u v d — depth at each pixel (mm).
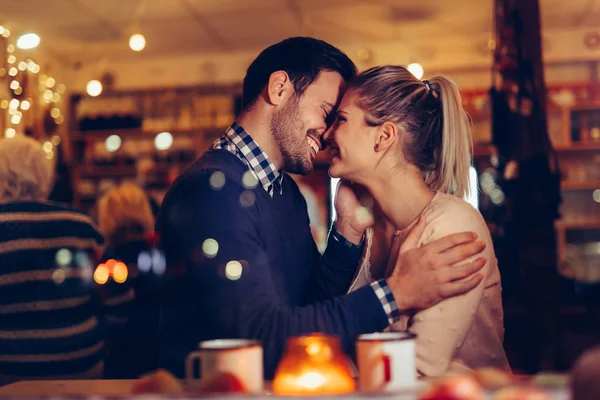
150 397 716
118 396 729
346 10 4582
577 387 616
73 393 890
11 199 1606
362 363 783
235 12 4598
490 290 1123
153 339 1816
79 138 5625
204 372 756
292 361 749
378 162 1156
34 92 3275
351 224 1304
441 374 960
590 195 4840
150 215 2408
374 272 1266
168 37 5156
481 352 1122
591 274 2439
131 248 1979
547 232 1696
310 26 4957
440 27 4996
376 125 1146
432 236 1071
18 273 1550
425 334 1007
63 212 1644
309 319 966
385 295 991
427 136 1162
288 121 1281
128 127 5609
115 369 1790
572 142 4918
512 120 1726
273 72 1286
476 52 5363
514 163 1717
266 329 982
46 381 1032
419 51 5426
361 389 771
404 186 1155
